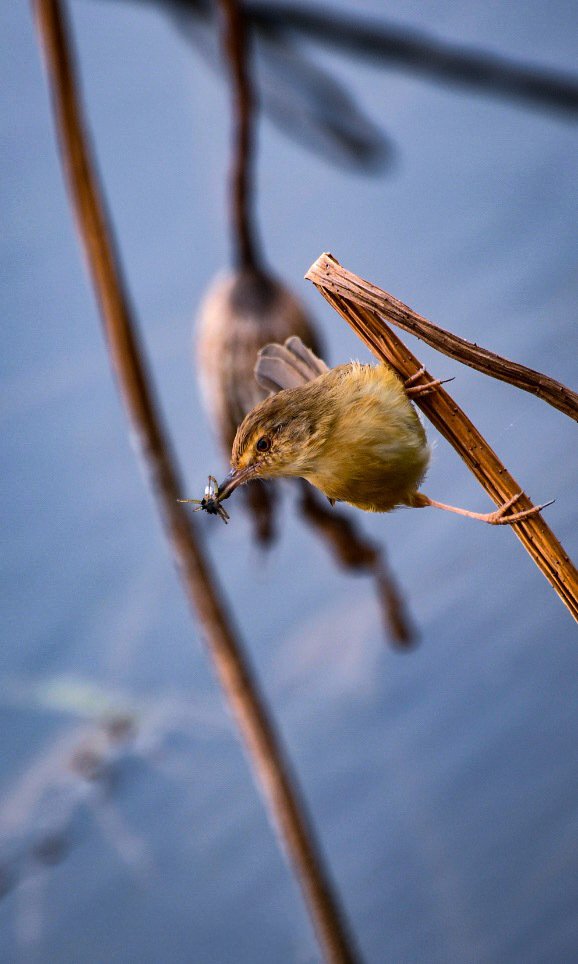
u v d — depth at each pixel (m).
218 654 3.53
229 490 3.46
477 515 3.43
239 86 3.54
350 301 3.42
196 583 3.53
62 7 3.49
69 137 3.49
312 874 3.54
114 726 3.74
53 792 3.72
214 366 3.53
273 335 3.53
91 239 3.50
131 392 3.51
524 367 3.40
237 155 3.53
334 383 3.45
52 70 3.49
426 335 3.40
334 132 3.89
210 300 3.53
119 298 3.50
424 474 3.45
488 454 3.42
